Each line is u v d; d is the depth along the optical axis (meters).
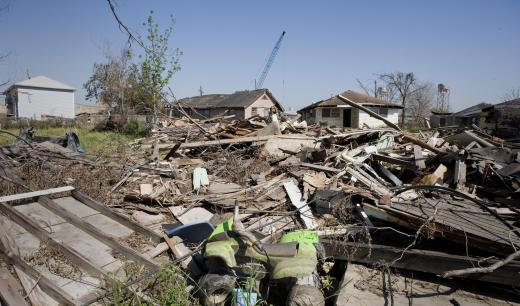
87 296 3.56
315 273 4.29
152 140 14.09
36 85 45.78
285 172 8.52
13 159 7.70
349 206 5.77
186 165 9.50
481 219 5.07
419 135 13.65
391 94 44.94
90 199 5.43
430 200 6.10
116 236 4.80
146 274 3.85
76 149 11.73
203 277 3.90
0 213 4.67
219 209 6.54
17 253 3.95
